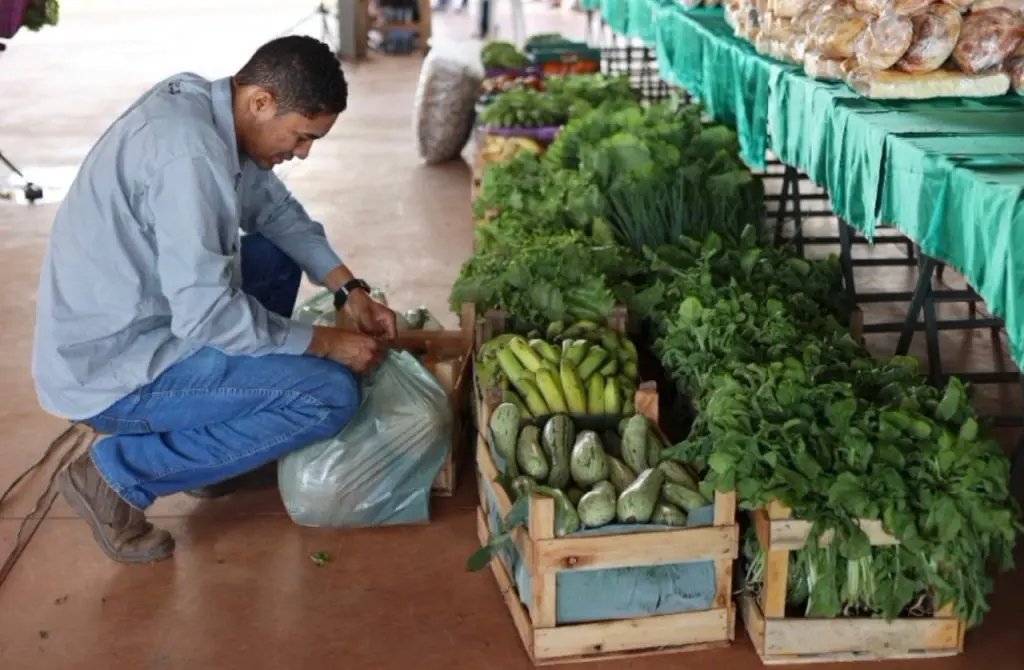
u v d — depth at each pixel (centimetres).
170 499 304
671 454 242
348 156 697
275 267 304
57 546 284
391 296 460
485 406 261
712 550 229
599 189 372
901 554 221
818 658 231
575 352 272
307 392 266
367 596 261
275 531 288
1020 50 294
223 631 249
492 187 425
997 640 238
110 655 242
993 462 212
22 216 579
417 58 1088
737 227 362
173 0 1598
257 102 244
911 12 288
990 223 211
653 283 330
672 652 237
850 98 292
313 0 1572
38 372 260
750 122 366
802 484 215
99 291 251
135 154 241
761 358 260
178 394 263
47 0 573
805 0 327
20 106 855
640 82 744
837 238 427
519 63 679
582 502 228
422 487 288
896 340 407
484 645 243
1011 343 209
